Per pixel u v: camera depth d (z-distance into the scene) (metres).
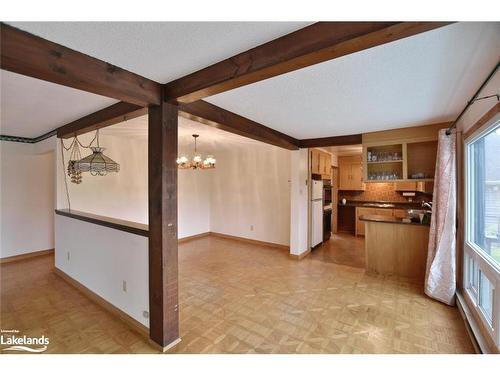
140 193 5.10
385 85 2.05
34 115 2.97
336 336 2.24
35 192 4.64
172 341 2.10
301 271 3.93
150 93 1.95
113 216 4.66
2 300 2.95
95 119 2.84
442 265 2.89
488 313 2.12
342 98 2.36
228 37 1.40
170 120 2.07
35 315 2.62
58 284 3.41
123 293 2.52
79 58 1.54
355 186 6.76
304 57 1.36
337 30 1.25
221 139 4.71
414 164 3.63
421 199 5.96
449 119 3.08
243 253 4.96
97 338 2.23
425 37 1.38
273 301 2.92
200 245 5.60
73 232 3.36
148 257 2.21
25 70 1.39
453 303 2.79
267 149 5.55
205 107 2.45
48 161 4.80
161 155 2.03
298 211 4.53
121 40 1.42
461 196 2.88
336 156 6.94
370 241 3.88
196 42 1.45
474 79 1.93
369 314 2.62
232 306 2.80
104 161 3.04
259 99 2.40
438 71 1.80
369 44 1.26
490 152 2.18
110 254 2.69
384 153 3.84
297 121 3.20
